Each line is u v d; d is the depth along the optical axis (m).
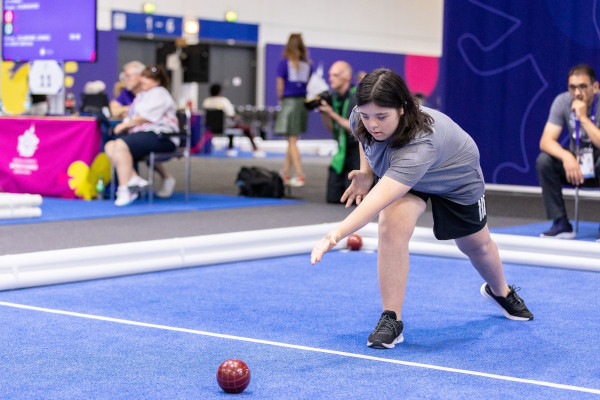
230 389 2.48
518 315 3.57
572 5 8.17
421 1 22.69
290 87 9.38
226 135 15.48
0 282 4.02
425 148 2.86
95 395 2.46
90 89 10.44
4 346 3.03
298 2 20.27
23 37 8.26
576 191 5.80
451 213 3.19
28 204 6.36
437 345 3.12
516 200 8.16
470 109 8.77
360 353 2.99
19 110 10.09
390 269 3.09
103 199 7.73
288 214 6.93
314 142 20.86
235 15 19.16
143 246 4.56
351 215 2.76
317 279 4.46
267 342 3.13
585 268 4.82
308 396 2.47
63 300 3.86
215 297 3.96
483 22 8.63
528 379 2.69
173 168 11.91
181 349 3.02
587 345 3.16
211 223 6.30
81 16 7.98
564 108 5.68
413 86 22.52
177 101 17.64
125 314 3.58
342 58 20.88
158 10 18.05
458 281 4.46
